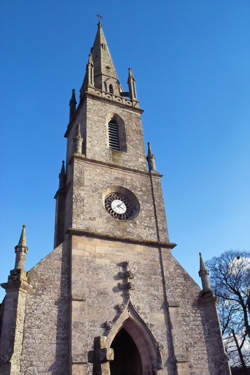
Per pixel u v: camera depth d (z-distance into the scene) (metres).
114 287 25.50
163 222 31.58
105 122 36.53
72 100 44.53
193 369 24.61
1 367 19.11
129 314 24.69
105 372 13.60
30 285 22.86
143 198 32.50
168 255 29.45
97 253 26.52
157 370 23.48
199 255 30.78
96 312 23.77
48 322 22.36
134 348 28.92
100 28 50.28
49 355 21.23
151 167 35.41
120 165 33.38
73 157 31.12
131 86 42.75
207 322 27.31
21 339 20.89
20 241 24.38
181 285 28.41
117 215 30.73
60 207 34.69
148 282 27.14
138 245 28.77
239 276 44.22
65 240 26.58
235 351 44.94
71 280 24.30
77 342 21.81
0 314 22.23
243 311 41.88
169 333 25.44
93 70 40.91
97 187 30.56
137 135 37.62
